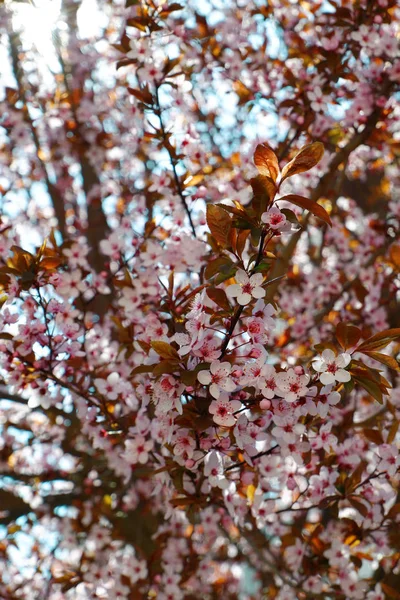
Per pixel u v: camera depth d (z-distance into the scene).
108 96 5.90
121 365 3.78
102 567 4.39
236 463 3.01
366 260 5.17
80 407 3.46
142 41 3.67
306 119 4.37
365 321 4.65
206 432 2.56
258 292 2.26
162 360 2.41
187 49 4.73
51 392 3.34
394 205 4.96
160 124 3.65
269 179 2.22
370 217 5.70
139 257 4.00
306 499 3.59
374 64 4.56
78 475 5.29
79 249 3.84
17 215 5.57
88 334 3.94
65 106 5.71
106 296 5.19
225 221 2.30
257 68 4.85
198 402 2.47
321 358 2.39
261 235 2.28
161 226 3.89
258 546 4.10
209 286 2.48
